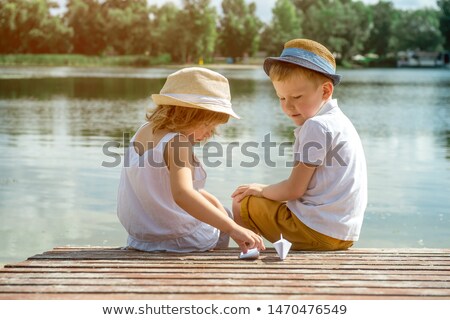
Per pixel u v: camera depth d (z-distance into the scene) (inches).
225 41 3189.0
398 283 98.0
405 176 277.9
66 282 95.8
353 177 122.3
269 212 127.2
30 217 204.7
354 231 123.0
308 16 3073.3
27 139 395.2
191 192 113.9
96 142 384.8
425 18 3144.7
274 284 96.3
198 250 121.0
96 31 3115.2
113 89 987.9
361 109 655.8
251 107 652.1
